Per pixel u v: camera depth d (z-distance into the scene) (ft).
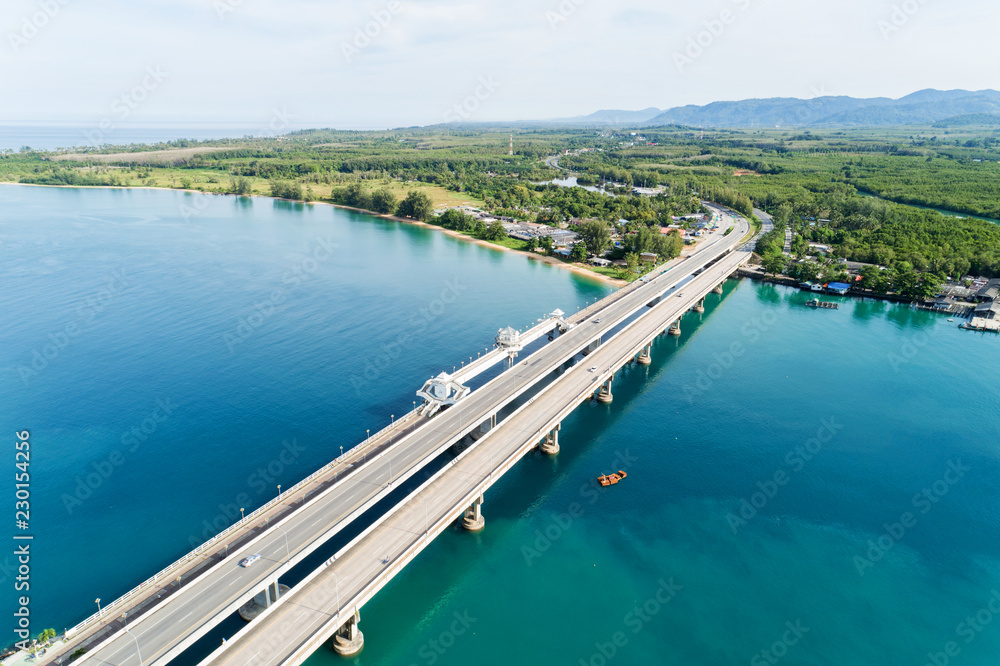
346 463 380.37
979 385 575.38
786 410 532.32
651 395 563.07
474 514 377.91
